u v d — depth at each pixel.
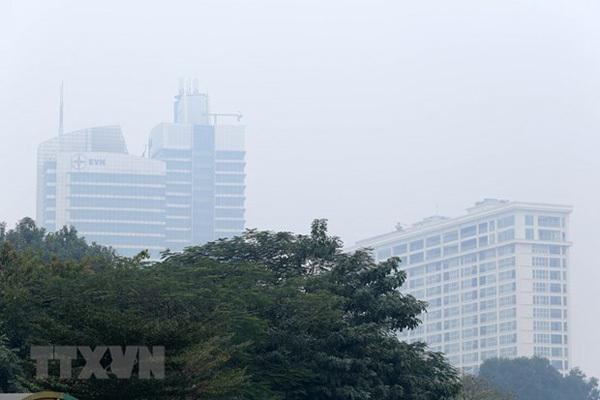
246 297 127.62
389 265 144.50
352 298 141.38
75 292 119.06
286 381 127.19
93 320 100.75
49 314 119.00
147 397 102.38
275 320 131.00
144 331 100.81
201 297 119.19
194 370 103.62
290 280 137.12
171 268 129.00
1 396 85.69
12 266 127.12
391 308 141.25
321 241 148.50
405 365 136.38
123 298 118.38
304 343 128.88
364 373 133.00
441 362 146.75
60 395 84.94
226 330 118.94
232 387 108.31
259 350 128.38
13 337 120.88
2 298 119.00
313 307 132.00
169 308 119.19
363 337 132.88
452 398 157.12
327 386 129.25
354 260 145.00
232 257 148.50
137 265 130.88
